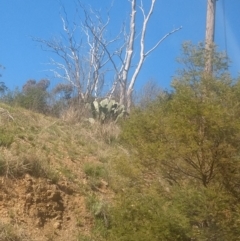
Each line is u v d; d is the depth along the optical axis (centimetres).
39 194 885
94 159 1111
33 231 827
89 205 913
